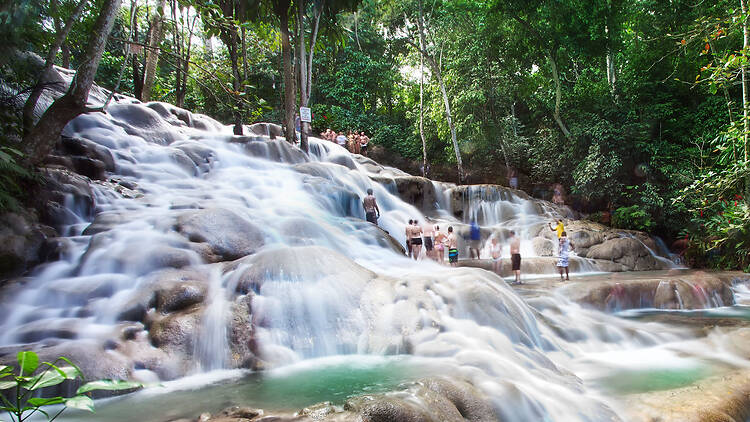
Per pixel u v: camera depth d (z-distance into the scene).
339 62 31.36
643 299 10.16
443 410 3.71
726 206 13.98
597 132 19.44
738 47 16.17
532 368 5.25
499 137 24.25
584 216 20.84
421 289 6.33
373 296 6.30
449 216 18.53
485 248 15.99
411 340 5.64
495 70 23.89
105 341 5.17
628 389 5.23
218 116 26.33
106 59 22.11
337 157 18.81
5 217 7.26
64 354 4.66
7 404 2.09
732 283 12.18
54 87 11.60
